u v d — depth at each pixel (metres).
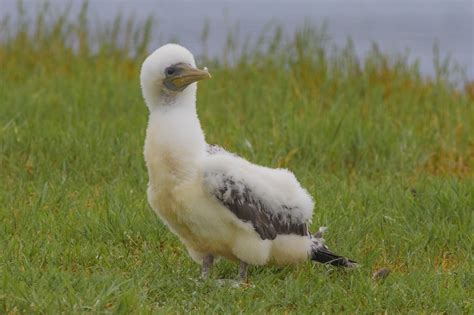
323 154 15.37
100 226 11.77
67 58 21.77
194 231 10.03
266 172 10.15
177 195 9.81
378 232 12.05
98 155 14.68
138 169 14.09
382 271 10.58
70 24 22.86
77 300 9.02
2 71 20.83
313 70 20.61
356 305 9.73
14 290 9.28
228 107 18.12
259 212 9.95
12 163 14.44
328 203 12.82
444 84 20.05
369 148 15.77
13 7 42.91
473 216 12.38
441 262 11.34
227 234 9.98
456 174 15.05
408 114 18.06
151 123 10.12
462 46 39.91
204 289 9.94
